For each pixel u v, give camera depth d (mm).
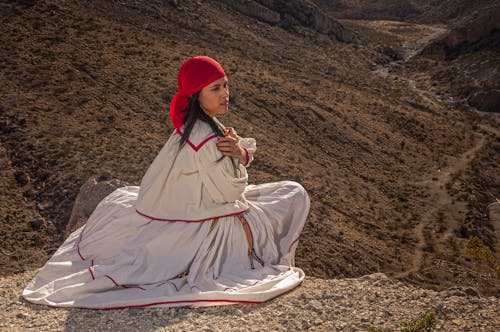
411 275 23516
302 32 82375
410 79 72812
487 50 73000
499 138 48812
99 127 31219
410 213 32438
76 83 36000
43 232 21672
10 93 33031
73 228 8227
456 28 79875
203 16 67000
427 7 140375
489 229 31531
